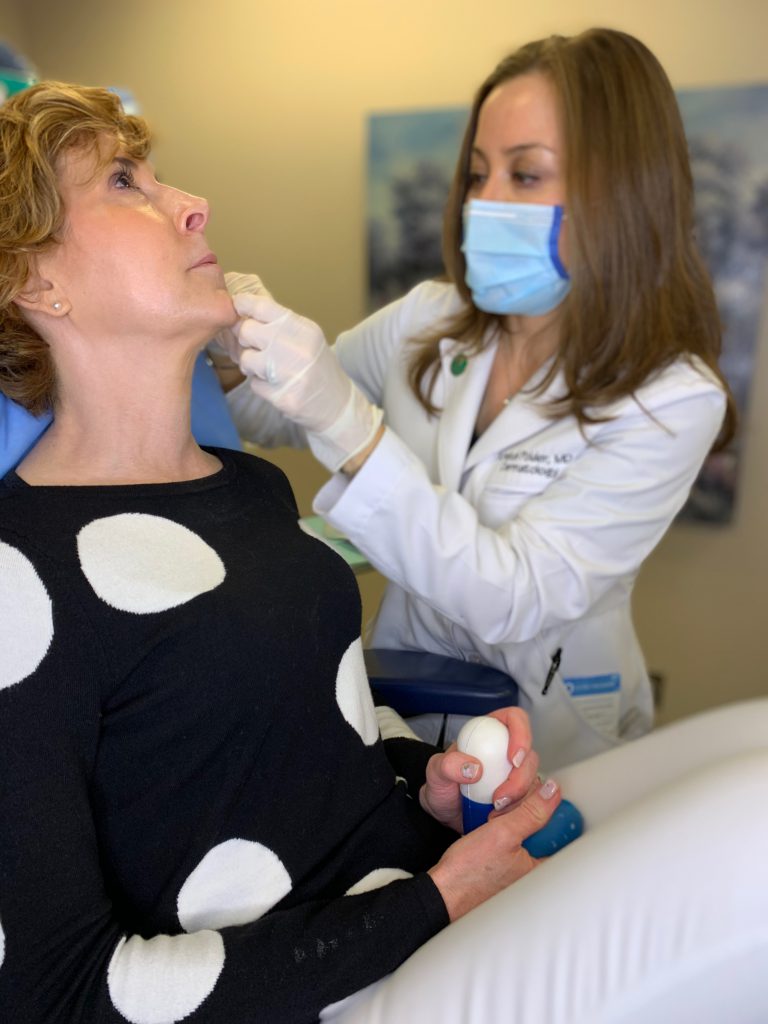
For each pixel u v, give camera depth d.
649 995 0.73
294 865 0.86
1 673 0.70
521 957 0.75
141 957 0.71
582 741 1.46
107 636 0.76
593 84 1.27
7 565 0.74
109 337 0.88
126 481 0.92
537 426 1.38
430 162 2.60
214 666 0.80
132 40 3.05
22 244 0.83
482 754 0.93
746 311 2.26
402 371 1.60
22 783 0.69
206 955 0.73
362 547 1.25
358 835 0.92
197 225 0.93
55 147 0.85
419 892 0.82
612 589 1.45
